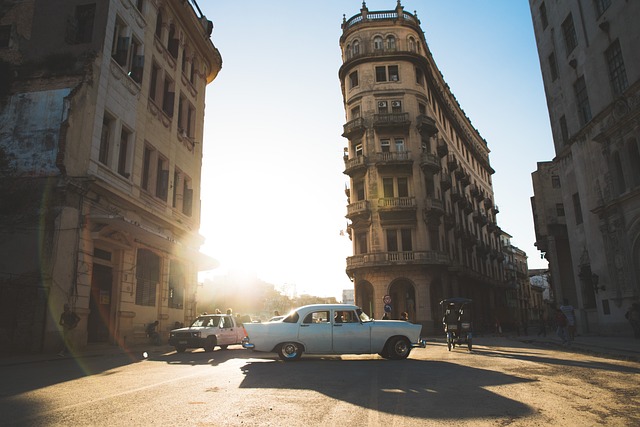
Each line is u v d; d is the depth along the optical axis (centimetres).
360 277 3959
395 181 4100
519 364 1135
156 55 2372
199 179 2914
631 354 1276
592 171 2403
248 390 732
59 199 1641
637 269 2072
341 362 1237
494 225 6681
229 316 1969
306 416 542
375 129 4191
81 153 1733
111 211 1867
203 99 3067
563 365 1100
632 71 2053
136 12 2159
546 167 3556
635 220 2052
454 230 4706
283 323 1288
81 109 1747
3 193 1644
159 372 1002
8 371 1022
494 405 605
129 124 2059
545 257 3738
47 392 713
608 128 2167
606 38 2252
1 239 1608
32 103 1767
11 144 1730
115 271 1966
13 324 1512
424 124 4188
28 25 1927
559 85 2898
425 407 594
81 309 1645
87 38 1920
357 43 4541
